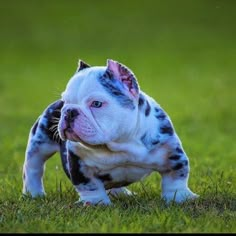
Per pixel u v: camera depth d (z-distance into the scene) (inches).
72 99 666.2
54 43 2876.5
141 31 3083.2
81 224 624.1
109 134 660.7
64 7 3457.2
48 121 759.7
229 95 1862.7
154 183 828.6
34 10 3400.6
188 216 649.6
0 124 1466.5
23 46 2827.3
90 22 3233.3
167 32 3053.6
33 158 769.6
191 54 2664.9
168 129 693.9
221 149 1130.7
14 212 672.4
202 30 3078.2
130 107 665.0
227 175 846.5
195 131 1333.7
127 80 666.2
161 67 2420.0
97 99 658.2
